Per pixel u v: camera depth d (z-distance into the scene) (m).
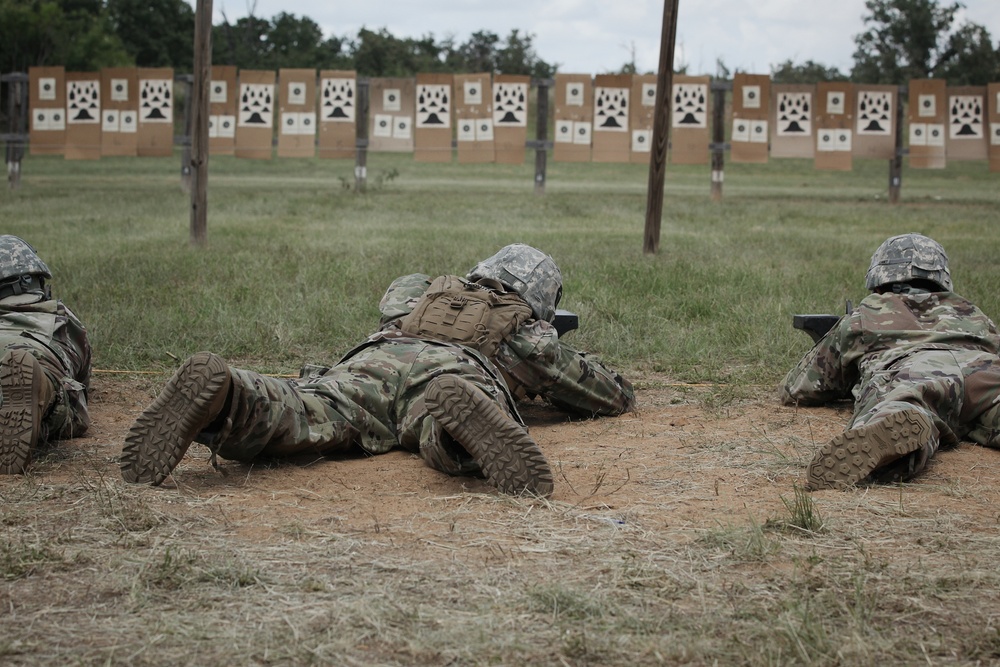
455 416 4.34
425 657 2.96
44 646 2.98
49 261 11.66
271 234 15.30
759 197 27.61
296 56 66.88
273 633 3.08
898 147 24.70
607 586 3.47
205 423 4.38
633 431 5.91
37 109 24.09
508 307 5.64
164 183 29.69
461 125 23.88
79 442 5.49
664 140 13.36
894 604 3.35
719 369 7.76
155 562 3.59
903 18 74.69
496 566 3.64
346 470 4.88
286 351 8.10
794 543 3.90
